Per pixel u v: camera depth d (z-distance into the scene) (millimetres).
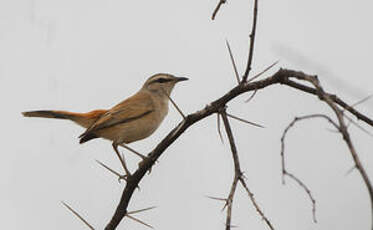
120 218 7145
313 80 4953
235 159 5461
